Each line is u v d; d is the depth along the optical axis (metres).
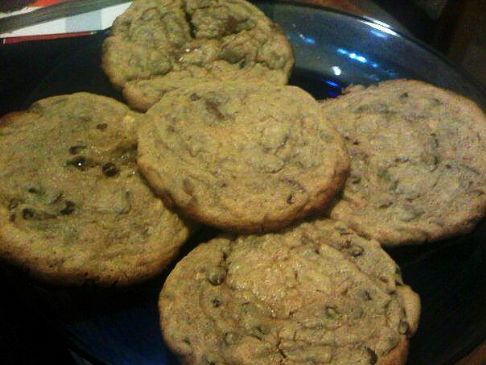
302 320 0.19
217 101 0.24
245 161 0.22
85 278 0.20
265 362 0.18
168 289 0.20
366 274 0.20
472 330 0.20
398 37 0.29
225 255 0.21
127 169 0.23
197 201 0.21
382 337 0.19
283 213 0.21
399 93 0.26
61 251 0.20
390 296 0.19
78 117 0.24
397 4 0.35
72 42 0.29
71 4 0.29
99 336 0.19
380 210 0.22
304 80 0.28
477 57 0.36
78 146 0.23
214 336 0.19
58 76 0.27
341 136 0.24
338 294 0.19
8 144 0.23
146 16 0.28
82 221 0.21
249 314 0.19
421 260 0.22
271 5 0.30
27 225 0.21
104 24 0.29
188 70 0.27
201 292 0.20
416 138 0.24
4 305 0.22
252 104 0.24
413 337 0.20
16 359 0.21
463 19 0.33
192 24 0.28
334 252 0.20
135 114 0.25
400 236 0.22
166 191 0.21
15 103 0.26
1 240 0.20
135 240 0.21
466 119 0.25
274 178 0.22
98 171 0.22
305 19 0.30
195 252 0.21
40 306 0.20
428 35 0.35
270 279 0.20
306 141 0.23
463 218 0.22
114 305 0.20
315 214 0.22
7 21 0.29
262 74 0.27
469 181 0.23
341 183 0.22
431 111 0.25
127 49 0.27
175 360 0.19
